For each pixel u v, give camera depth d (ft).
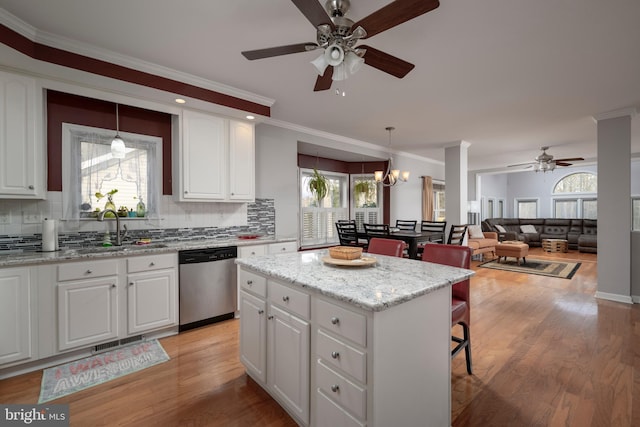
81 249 8.68
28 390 6.39
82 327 7.64
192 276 9.51
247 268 6.64
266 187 13.71
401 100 11.34
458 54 7.97
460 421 5.53
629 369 7.23
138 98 9.23
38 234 8.52
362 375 3.99
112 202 9.53
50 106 8.75
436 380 5.00
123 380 6.80
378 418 3.96
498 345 8.57
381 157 19.85
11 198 7.53
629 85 9.95
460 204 18.06
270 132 13.91
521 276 17.12
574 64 8.50
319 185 17.43
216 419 5.58
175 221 10.96
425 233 15.08
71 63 7.53
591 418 5.57
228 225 12.35
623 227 12.32
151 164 10.44
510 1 5.91
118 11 6.27
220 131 11.02
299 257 7.30
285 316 5.45
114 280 8.10
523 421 5.53
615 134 12.46
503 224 31.09
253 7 6.15
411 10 4.73
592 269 18.94
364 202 21.53
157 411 5.79
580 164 24.03
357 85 10.01
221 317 10.34
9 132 7.45
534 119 13.58
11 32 6.60
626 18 6.42
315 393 4.84
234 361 7.66
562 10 6.17
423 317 4.69
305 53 8.02
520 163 26.00
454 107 12.09
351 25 5.24
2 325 6.70
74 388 6.47
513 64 8.52
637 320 10.39
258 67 8.80
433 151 21.04
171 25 6.77
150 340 8.79
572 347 8.40
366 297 4.07
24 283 6.94
